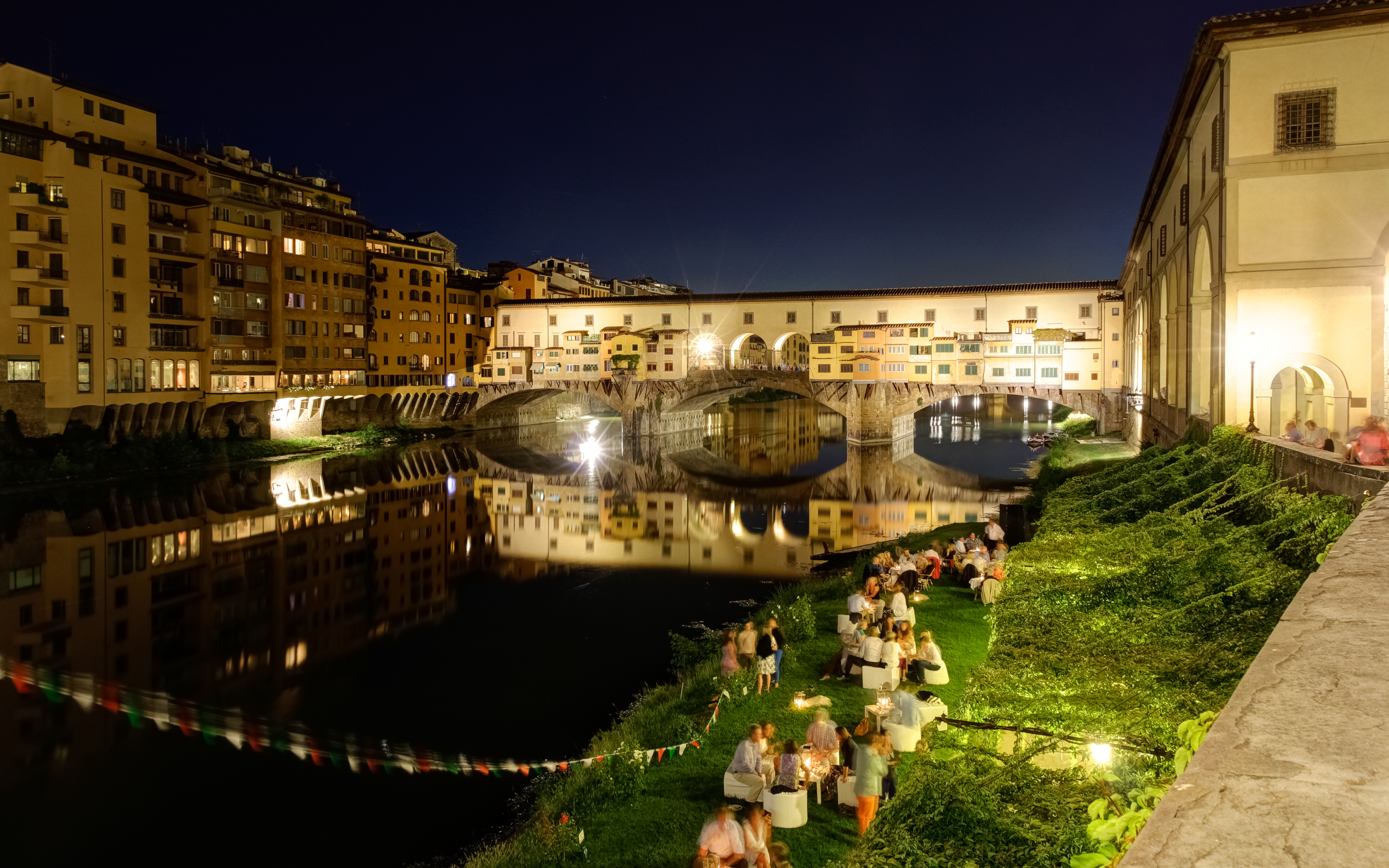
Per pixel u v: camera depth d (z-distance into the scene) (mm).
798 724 19016
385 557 46000
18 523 50938
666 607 36844
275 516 55594
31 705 26891
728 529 53375
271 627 34656
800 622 25734
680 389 105188
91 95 67312
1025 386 88750
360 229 93500
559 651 31484
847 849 13961
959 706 14461
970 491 66312
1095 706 12039
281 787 21516
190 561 44438
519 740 24109
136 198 68438
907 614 23859
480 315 117312
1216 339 29281
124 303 67500
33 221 61062
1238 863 2285
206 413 76000
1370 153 26328
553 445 101875
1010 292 91125
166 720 25734
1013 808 9977
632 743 18234
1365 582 4965
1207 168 31359
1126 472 30734
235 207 78250
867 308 97562
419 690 28047
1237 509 21562
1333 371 26922
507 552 47344
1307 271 27047
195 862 18234
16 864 18219
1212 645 13391
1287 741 3008
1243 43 27375
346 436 90375
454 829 19391
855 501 62625
